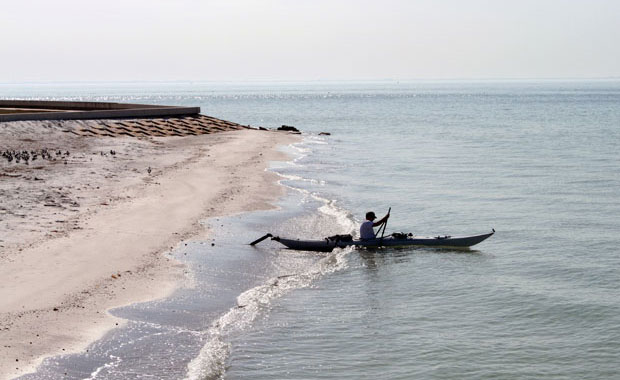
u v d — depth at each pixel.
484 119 115.06
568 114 129.25
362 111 148.75
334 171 47.69
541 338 17.62
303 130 91.56
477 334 17.84
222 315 18.52
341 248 26.34
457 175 46.47
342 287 21.81
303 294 20.94
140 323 17.33
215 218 30.11
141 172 41.41
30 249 22.88
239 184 39.28
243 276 22.20
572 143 70.31
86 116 63.72
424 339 17.52
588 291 21.36
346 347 16.89
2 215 27.56
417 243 27.12
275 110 158.25
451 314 19.39
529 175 46.50
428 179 44.56
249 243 26.39
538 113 133.88
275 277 22.45
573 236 28.73
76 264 21.56
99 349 15.56
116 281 20.30
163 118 71.94
